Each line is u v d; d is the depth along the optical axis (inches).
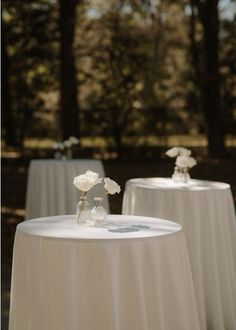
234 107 762.2
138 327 135.0
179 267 145.1
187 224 198.8
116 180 578.2
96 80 751.7
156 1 763.4
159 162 714.2
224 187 210.4
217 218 201.5
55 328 134.3
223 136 708.0
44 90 791.1
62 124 682.8
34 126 834.2
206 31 698.8
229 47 770.8
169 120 783.7
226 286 199.6
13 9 728.3
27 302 142.0
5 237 354.6
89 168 315.3
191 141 844.6
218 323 194.1
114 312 133.1
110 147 738.8
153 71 754.8
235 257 209.8
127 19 762.8
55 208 307.4
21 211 447.8
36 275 138.3
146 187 210.7
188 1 758.5
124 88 735.7
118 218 166.9
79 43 757.9
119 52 738.8
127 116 736.3
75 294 134.0
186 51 824.9
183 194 200.1
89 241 134.5
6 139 784.9
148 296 138.4
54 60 761.6
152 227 152.1
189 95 822.5
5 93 768.9
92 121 739.4
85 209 155.2
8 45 750.5
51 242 136.5
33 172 315.9
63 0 673.0
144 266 138.3
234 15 767.1
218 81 702.5
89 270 134.5
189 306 150.9
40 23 738.2
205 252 198.1
